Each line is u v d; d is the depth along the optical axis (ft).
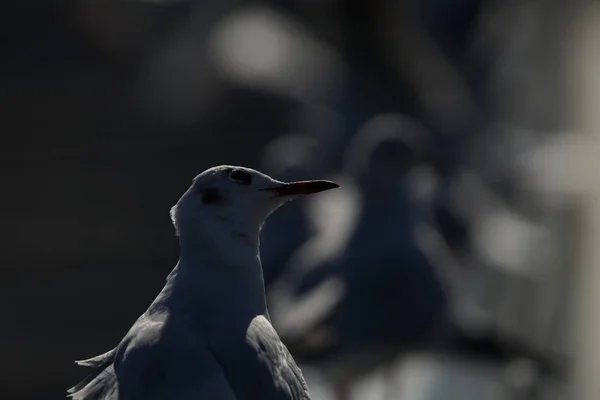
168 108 63.41
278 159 49.01
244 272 21.11
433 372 40.27
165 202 61.93
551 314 49.21
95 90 62.80
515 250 52.29
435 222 44.83
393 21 62.85
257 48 64.69
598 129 69.46
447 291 38.86
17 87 62.08
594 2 75.77
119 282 59.67
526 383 39.86
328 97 61.77
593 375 44.09
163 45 64.39
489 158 63.05
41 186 60.90
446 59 77.41
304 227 42.52
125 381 19.39
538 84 75.87
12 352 56.49
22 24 62.59
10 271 59.06
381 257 38.42
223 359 19.90
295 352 37.86
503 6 84.17
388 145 39.81
